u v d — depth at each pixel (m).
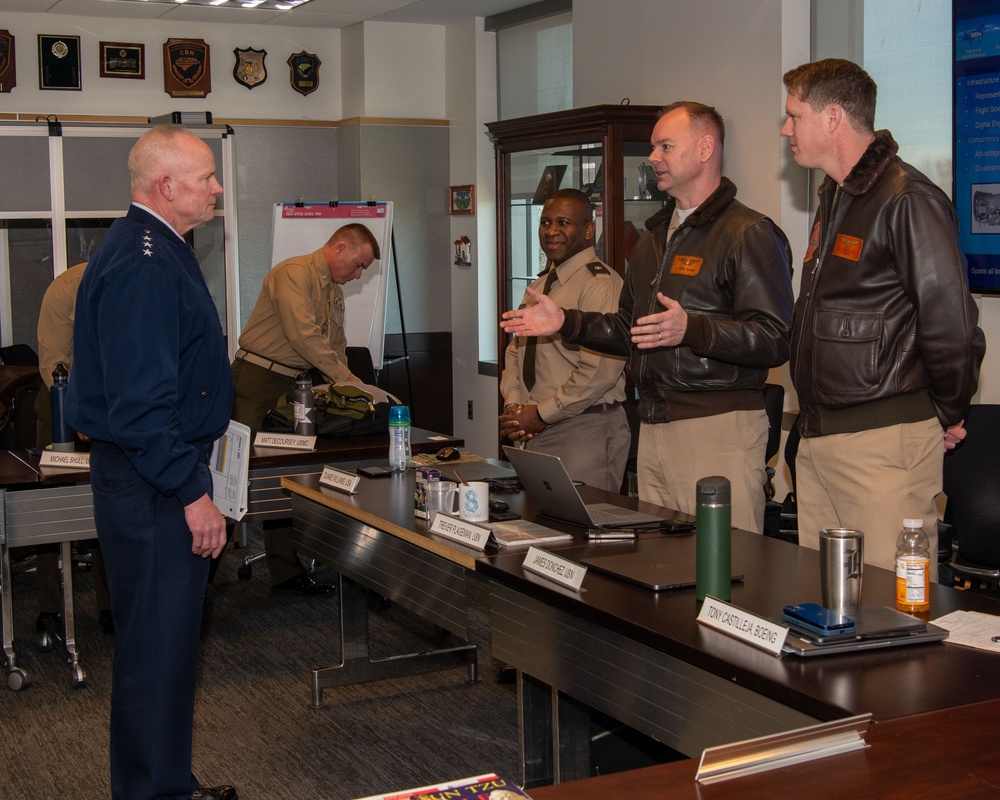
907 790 1.23
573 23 5.97
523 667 2.26
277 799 2.92
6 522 3.49
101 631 4.34
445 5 7.01
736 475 2.93
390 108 7.69
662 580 2.11
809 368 2.53
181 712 2.53
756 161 4.85
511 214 5.76
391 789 2.97
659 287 3.00
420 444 4.04
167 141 2.51
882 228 2.36
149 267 2.39
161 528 2.46
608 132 5.01
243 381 4.86
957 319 2.29
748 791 1.24
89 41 7.11
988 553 3.21
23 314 7.03
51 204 6.21
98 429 2.45
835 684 1.59
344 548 3.14
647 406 3.07
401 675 3.72
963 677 1.62
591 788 1.26
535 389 3.93
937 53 4.23
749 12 4.81
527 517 2.77
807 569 2.20
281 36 7.66
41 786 3.02
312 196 7.83
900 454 2.41
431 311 7.93
